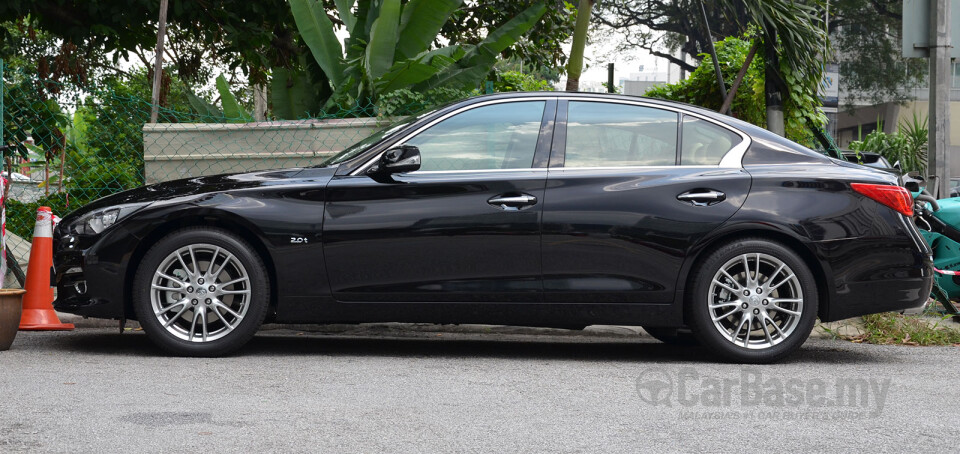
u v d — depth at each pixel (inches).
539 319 204.1
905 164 631.2
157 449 122.2
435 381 177.9
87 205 211.8
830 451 126.8
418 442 128.6
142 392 160.9
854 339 258.2
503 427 138.9
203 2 454.9
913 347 246.2
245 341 202.2
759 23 318.0
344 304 202.1
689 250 201.9
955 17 329.1
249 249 200.5
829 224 204.7
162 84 521.3
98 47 491.8
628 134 209.8
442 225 200.5
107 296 201.2
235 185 204.2
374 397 160.7
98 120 318.0
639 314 203.8
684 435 135.0
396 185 202.2
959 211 310.8
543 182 202.8
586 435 134.3
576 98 212.5
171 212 199.9
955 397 169.2
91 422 136.8
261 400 156.0
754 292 205.2
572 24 530.6
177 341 201.0
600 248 201.8
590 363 206.4
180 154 291.7
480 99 212.4
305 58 392.5
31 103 323.0
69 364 189.9
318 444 126.5
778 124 332.2
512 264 201.2
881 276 206.8
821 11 344.5
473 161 205.9
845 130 1232.8
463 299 201.6
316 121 293.1
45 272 247.1
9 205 347.3
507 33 349.7
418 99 301.3
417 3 343.9
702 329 204.5
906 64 1187.9
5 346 209.3
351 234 200.4
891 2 1177.4
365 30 368.8
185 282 201.2
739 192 204.1
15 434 128.7
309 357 206.5
